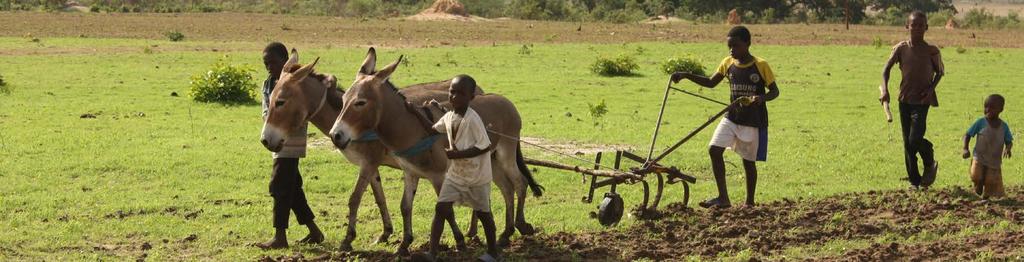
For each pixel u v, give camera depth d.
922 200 10.45
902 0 93.62
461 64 30.23
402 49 36.25
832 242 8.57
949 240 8.65
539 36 45.72
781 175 12.80
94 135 15.48
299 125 7.96
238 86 20.48
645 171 9.06
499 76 26.77
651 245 8.48
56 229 9.26
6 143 14.48
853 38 46.94
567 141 15.90
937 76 10.65
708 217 9.52
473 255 8.16
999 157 10.41
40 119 17.39
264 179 12.23
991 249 8.21
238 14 60.06
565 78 26.45
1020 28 63.28
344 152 8.34
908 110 10.82
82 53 32.06
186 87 23.17
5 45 34.31
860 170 13.26
